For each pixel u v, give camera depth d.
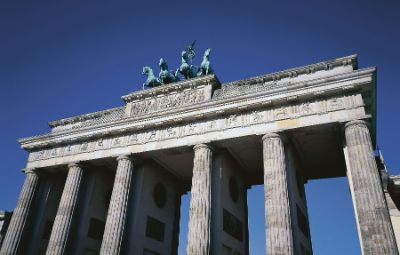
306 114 45.12
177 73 64.81
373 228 35.31
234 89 53.31
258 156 55.09
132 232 50.94
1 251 55.97
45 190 62.78
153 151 53.06
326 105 44.62
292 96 45.97
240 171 59.56
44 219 60.94
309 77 49.47
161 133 53.53
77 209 56.75
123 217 50.44
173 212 64.12
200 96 54.62
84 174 59.69
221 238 46.03
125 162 53.91
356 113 42.38
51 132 66.94
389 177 48.69
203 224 43.72
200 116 50.75
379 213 35.84
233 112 49.44
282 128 45.53
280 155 44.16
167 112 52.88
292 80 50.44
